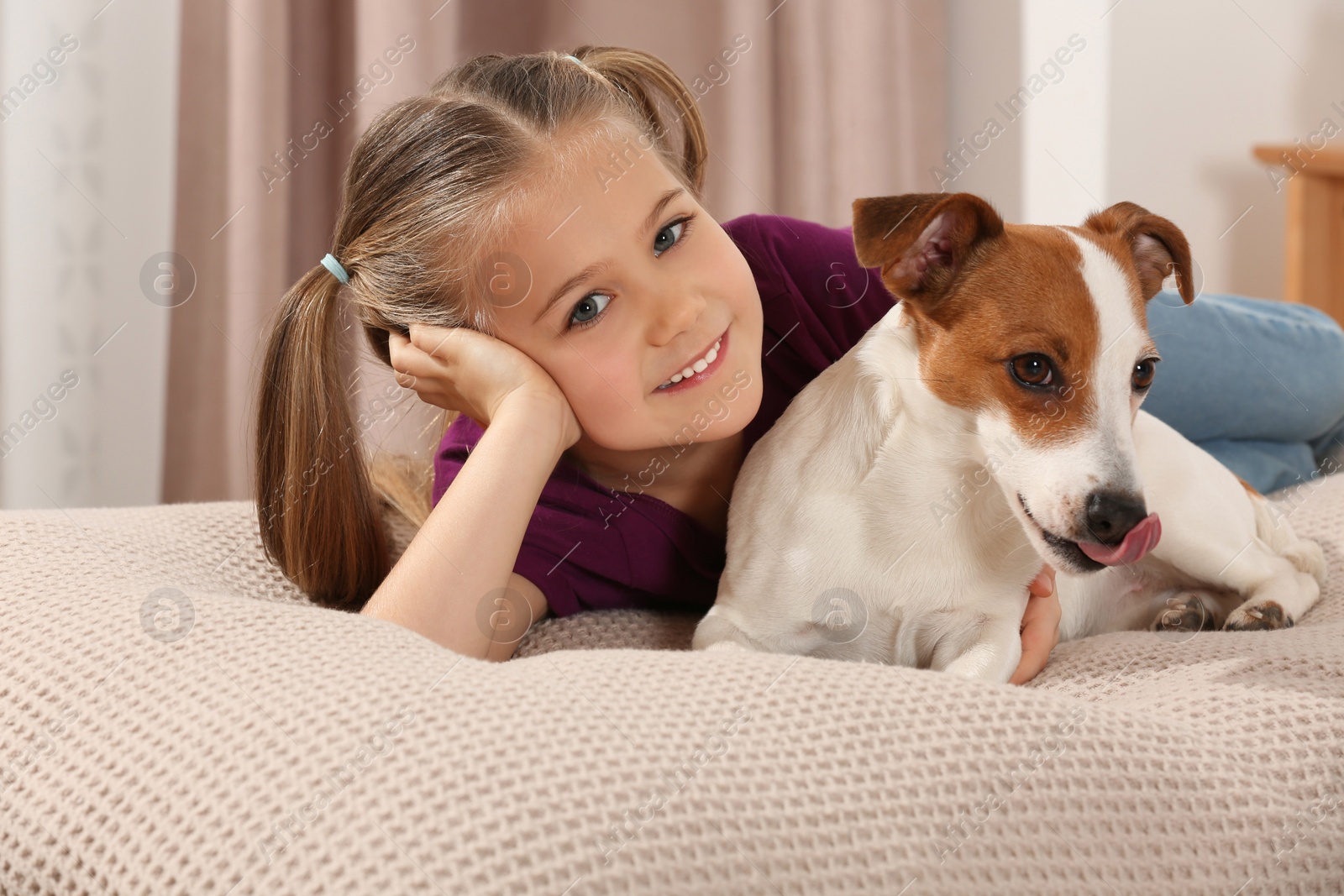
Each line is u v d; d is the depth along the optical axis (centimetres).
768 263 155
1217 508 150
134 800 78
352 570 137
